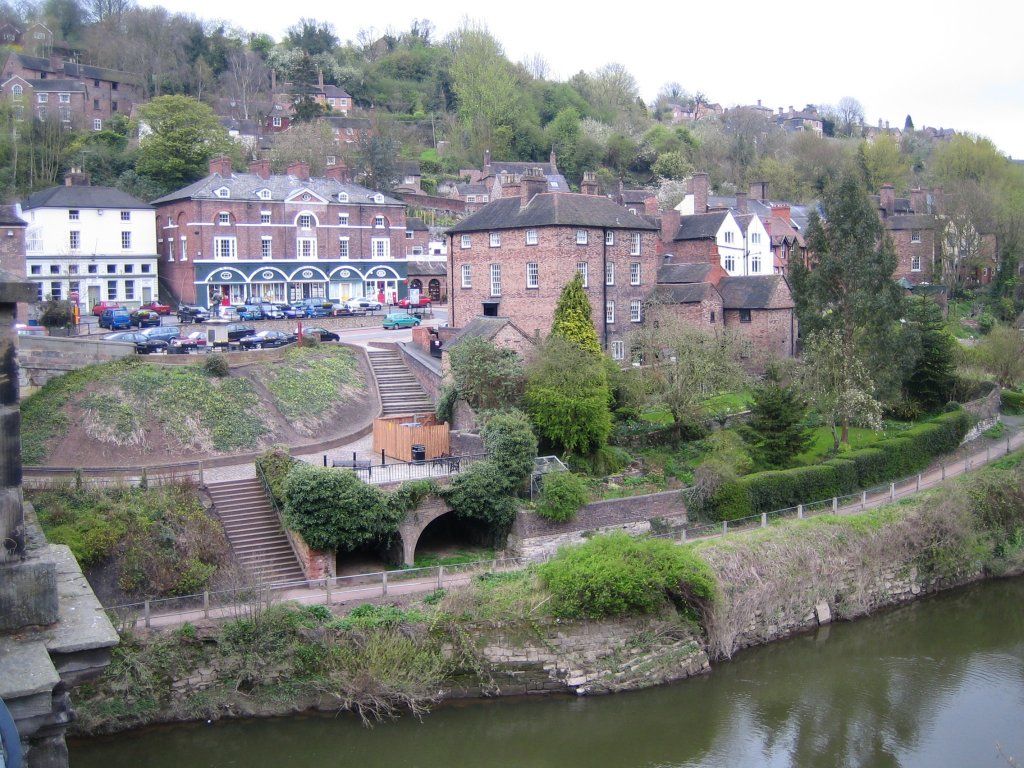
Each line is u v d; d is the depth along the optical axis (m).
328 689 29.48
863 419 48.25
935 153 124.31
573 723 30.31
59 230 73.12
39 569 11.86
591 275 56.91
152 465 39.72
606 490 41.28
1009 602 40.47
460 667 30.77
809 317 51.00
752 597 35.25
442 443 42.56
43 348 42.56
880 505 43.12
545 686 31.36
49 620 11.91
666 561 32.94
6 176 83.38
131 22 130.38
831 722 30.47
